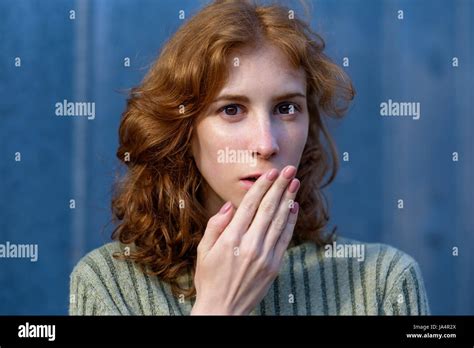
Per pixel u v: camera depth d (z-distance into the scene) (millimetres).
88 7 1850
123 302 1009
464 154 2055
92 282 1011
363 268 1067
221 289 924
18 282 1776
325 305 1050
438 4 2047
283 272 1062
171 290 1029
